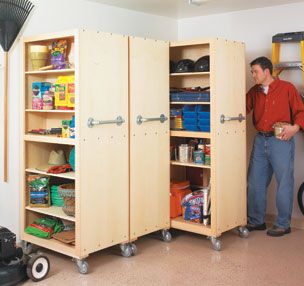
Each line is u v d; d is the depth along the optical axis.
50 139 3.37
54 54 3.47
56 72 3.43
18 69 3.61
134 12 4.50
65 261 3.41
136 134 3.54
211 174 3.65
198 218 3.85
